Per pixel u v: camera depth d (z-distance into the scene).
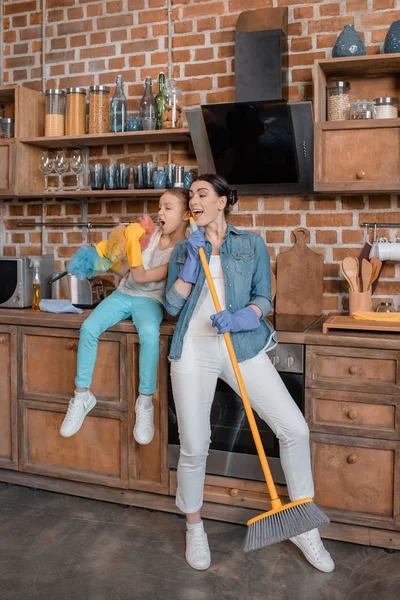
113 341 2.46
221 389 2.31
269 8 2.60
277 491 2.27
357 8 2.65
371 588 1.92
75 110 2.93
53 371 2.60
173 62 2.94
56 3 3.14
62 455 2.61
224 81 2.86
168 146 2.95
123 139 2.87
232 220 2.87
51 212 3.20
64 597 1.87
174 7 2.93
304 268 2.73
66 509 2.49
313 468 2.23
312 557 2.03
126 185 2.84
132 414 2.44
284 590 1.91
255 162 2.58
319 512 1.83
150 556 2.12
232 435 2.32
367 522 2.17
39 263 2.88
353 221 2.70
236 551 2.15
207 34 2.88
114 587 1.93
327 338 2.17
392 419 2.13
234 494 2.32
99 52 3.08
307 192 2.69
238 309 2.06
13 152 2.93
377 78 2.63
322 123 2.42
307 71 2.73
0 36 3.26
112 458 2.51
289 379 2.24
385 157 2.37
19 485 2.73
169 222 2.33
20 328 2.63
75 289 2.82
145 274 2.27
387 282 2.66
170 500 2.44
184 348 2.04
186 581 1.96
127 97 3.03
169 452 2.40
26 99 2.99
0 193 2.97
